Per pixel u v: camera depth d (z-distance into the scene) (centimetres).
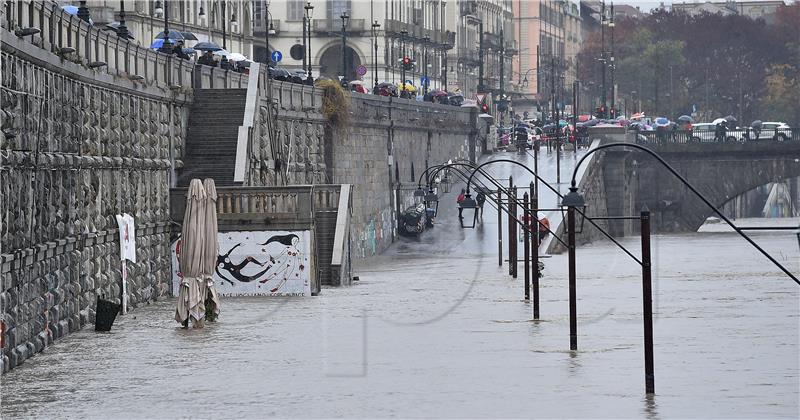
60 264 10188
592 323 11338
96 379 8494
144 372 8744
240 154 14425
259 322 11444
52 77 10000
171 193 13888
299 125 17650
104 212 11638
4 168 8581
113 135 12025
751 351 9531
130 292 12388
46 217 9769
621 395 7788
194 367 8944
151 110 13350
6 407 7619
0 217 8481
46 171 9775
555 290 14638
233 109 14812
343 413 7338
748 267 18212
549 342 10081
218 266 13750
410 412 7344
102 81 11456
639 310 12425
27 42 9088
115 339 10300
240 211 13750
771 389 7956
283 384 8250
